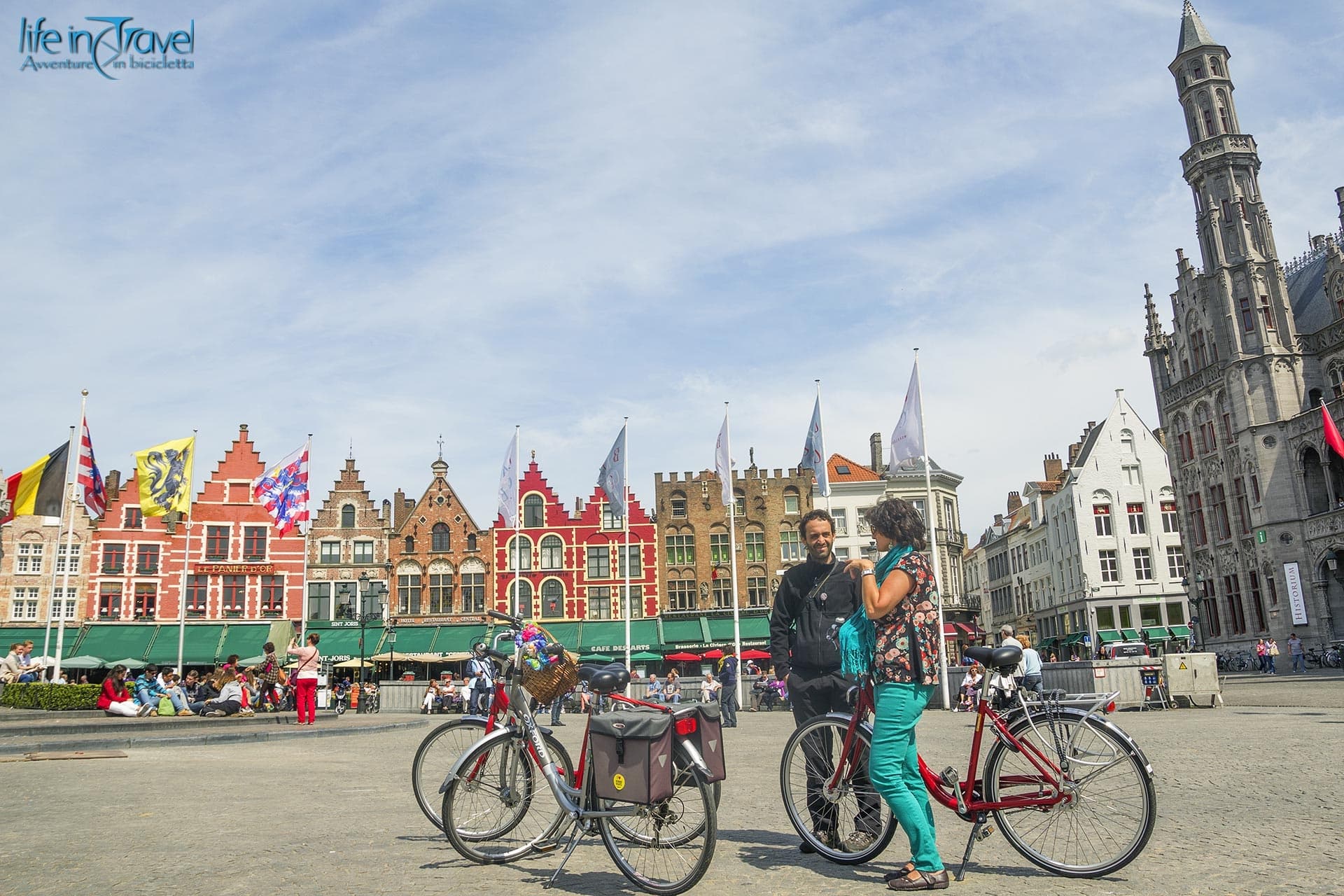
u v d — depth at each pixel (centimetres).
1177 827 686
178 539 5684
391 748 1658
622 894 548
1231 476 4859
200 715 2252
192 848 671
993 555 8962
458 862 629
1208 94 5031
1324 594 4319
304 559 5834
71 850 664
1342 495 4403
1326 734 1388
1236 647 4838
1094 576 6444
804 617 689
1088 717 558
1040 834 570
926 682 562
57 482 3506
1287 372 4616
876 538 602
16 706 2178
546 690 673
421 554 6066
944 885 531
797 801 645
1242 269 4816
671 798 565
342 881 571
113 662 5250
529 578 6100
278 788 1036
